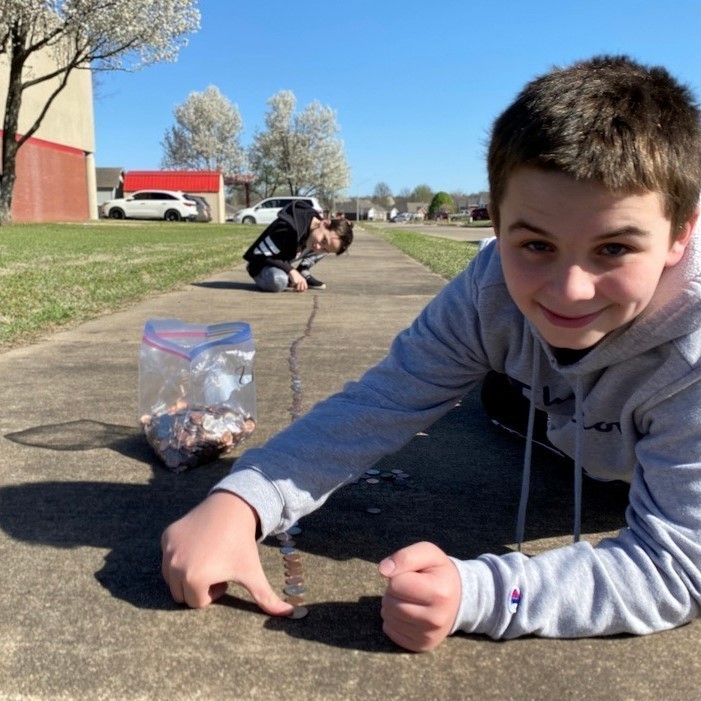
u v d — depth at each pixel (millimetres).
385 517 1510
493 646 1083
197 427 1755
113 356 2920
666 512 1106
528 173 985
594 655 1066
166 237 14391
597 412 1301
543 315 1073
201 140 56375
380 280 6227
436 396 1447
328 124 57344
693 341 1096
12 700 945
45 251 9156
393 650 1070
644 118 974
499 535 1444
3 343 3172
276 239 5180
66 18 16844
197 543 1154
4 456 1776
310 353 3025
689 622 1146
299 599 1195
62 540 1368
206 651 1053
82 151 28062
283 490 1260
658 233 995
